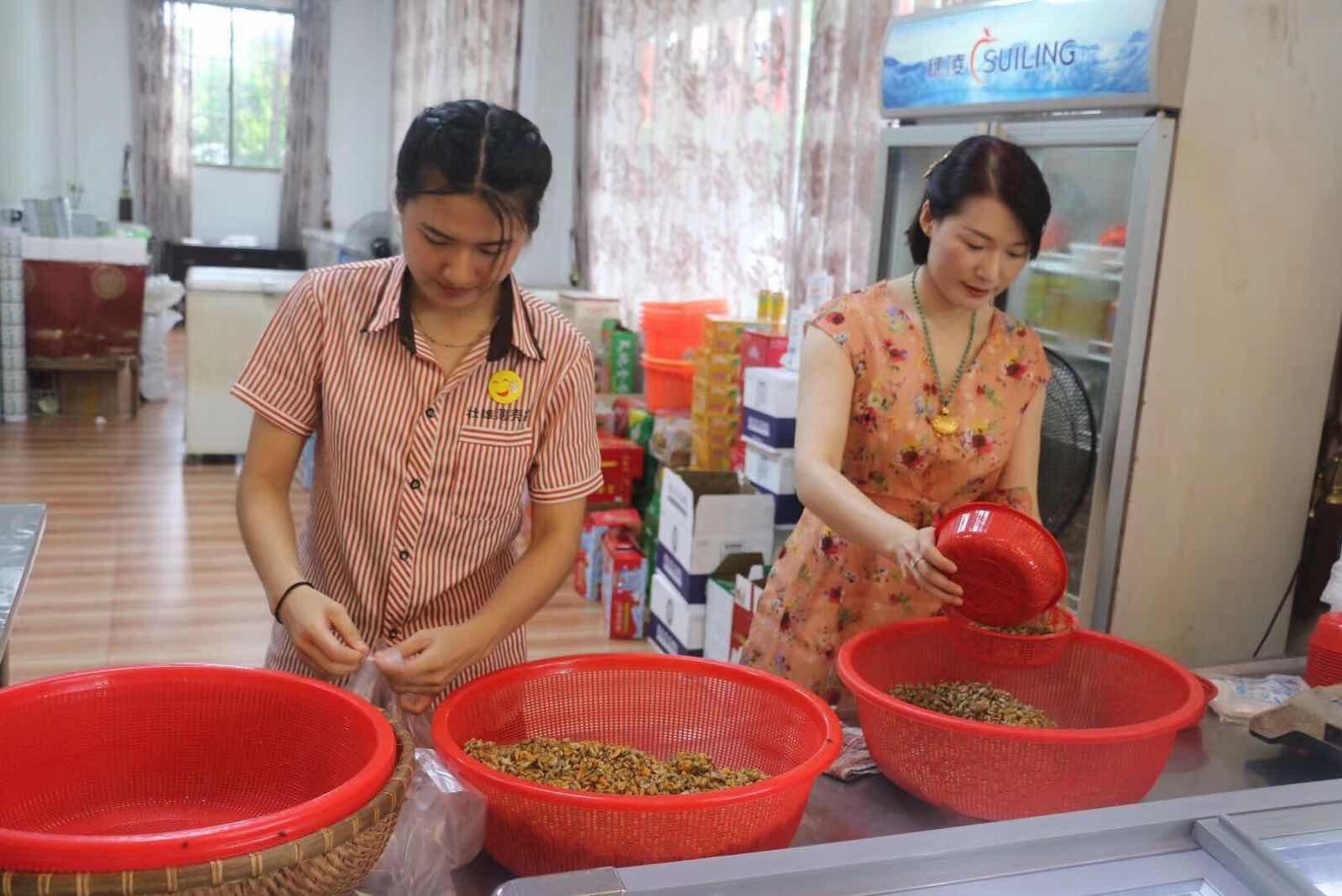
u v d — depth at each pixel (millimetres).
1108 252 2299
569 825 1057
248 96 12562
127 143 12195
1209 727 1664
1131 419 2191
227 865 822
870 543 1591
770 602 1973
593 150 6520
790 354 3590
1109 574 2248
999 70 2379
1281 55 2152
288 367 1479
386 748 1016
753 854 946
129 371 7379
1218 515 2332
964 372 1817
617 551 4211
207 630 4008
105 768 1149
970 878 946
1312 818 1035
